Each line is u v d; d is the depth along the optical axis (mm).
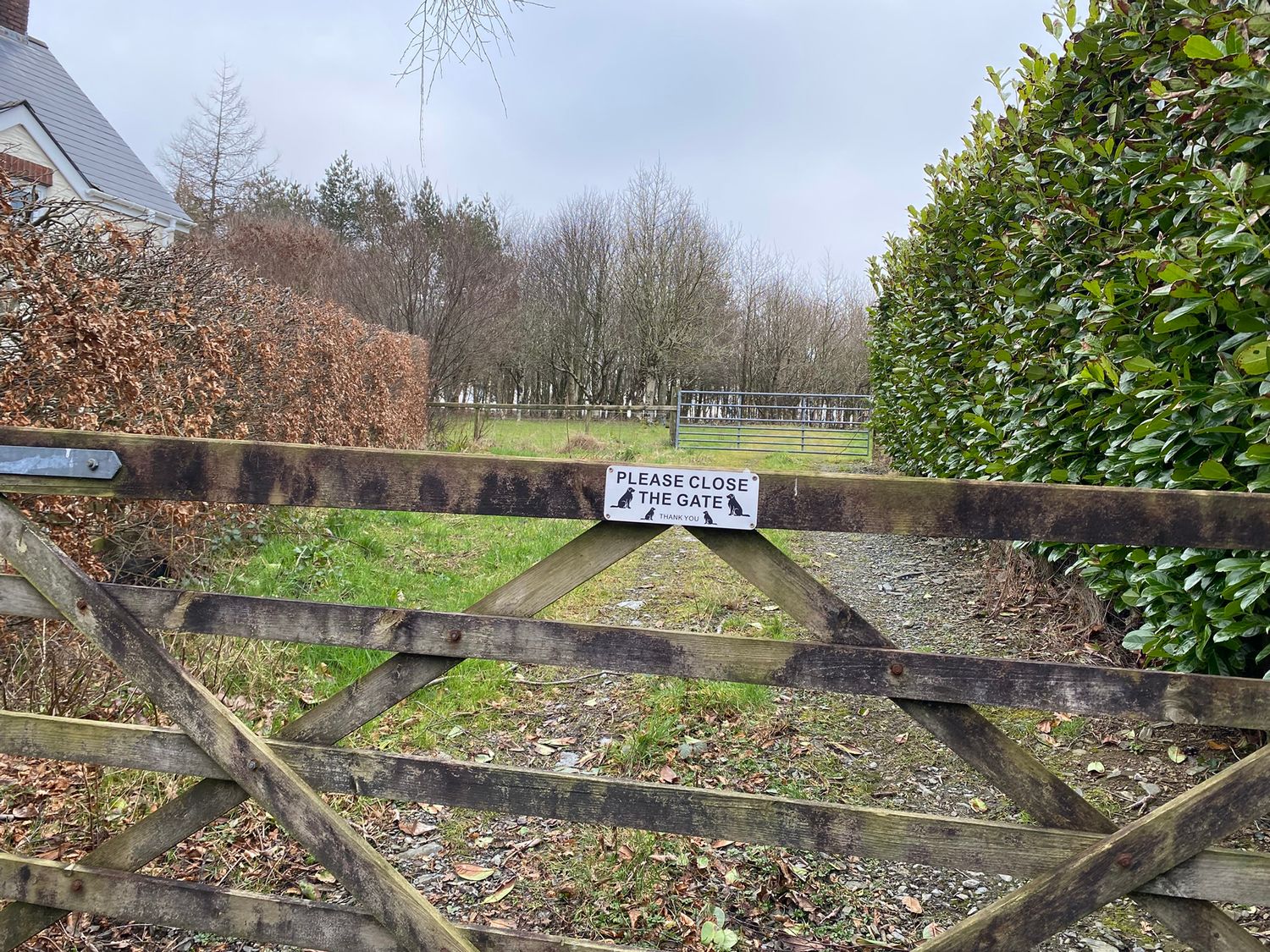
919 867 2654
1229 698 1609
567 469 1753
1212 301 2463
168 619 1929
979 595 5164
